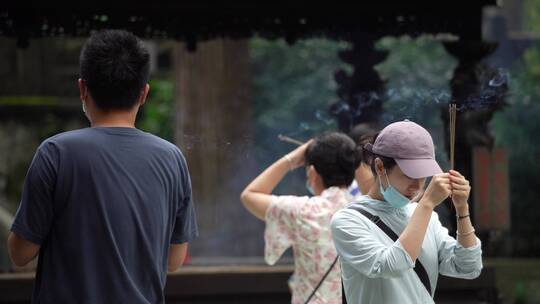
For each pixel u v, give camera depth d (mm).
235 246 27047
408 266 8719
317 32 19297
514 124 33656
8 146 36125
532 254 32344
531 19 41531
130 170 9102
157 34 18828
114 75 9195
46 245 9047
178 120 28000
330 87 40094
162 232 9250
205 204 27016
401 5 18938
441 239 9609
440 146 17719
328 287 11938
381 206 9375
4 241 26375
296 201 12188
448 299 17938
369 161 9789
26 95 38688
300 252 12117
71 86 39250
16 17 18031
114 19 18516
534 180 33062
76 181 8922
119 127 9297
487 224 17406
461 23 18688
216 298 17922
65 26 18266
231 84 27734
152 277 9117
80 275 8828
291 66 40625
